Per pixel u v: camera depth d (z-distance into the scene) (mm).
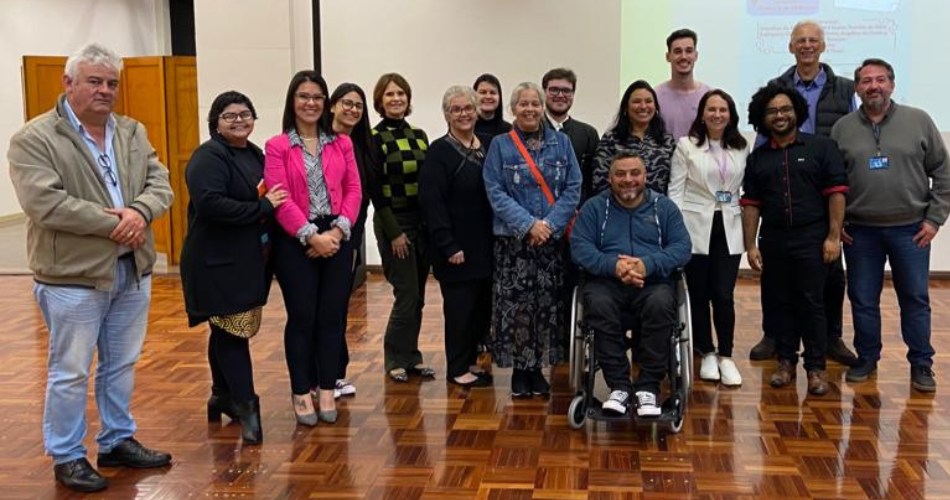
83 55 2719
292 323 3457
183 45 12711
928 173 3877
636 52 6383
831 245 3799
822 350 3887
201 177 3090
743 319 5262
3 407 3773
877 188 3838
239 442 3342
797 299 3938
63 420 2896
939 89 6109
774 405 3707
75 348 2846
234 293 3207
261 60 6324
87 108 2736
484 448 3264
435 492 2887
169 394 3930
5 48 9875
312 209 3371
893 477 2967
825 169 3791
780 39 6191
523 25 6445
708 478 2977
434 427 3486
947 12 6043
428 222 3795
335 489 2916
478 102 3857
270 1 6266
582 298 3545
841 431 3396
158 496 2877
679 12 6289
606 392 3920
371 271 6898
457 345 3975
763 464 3088
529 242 3709
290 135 3367
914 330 3906
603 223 3605
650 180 3941
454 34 6523
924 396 3797
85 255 2770
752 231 3990
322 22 6609
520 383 3844
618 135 3986
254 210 3168
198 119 6617
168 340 4895
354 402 3801
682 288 3508
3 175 10094
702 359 4133
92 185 2771
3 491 2912
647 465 3092
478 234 3824
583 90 6457
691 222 3951
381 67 6613
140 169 2926
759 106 3861
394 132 4020
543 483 2949
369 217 6848
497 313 3783
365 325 5211
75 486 2904
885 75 3768
